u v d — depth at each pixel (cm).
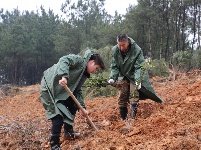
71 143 492
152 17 2723
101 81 693
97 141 464
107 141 461
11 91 1672
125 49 566
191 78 1044
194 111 558
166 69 1378
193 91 715
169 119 525
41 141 520
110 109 701
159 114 565
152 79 1161
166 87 931
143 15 2753
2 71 4672
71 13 3916
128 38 569
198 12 2600
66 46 3766
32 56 4259
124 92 596
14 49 4012
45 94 452
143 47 2983
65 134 503
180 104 605
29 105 1113
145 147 419
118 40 555
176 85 930
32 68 4709
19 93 1634
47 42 4312
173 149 405
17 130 563
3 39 4009
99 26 3388
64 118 442
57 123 445
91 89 1034
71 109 488
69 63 449
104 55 1555
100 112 684
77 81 465
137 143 446
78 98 492
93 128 534
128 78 588
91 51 478
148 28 2942
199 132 450
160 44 2931
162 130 481
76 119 638
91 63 473
